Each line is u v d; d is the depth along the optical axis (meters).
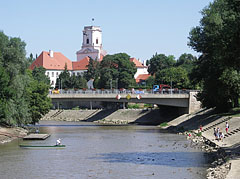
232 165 55.34
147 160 68.38
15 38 101.62
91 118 186.25
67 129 132.75
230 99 117.44
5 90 92.56
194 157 70.50
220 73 105.12
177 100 145.25
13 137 101.62
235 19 67.19
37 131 116.12
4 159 70.50
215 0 108.69
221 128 99.00
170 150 80.00
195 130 113.56
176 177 54.66
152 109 172.25
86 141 96.75
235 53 68.12
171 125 140.50
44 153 77.31
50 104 127.88
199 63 117.44
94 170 60.59
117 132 121.19
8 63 97.94
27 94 110.75
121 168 61.75
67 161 68.38
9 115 96.06
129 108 191.88
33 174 58.34
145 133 117.38
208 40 105.12
